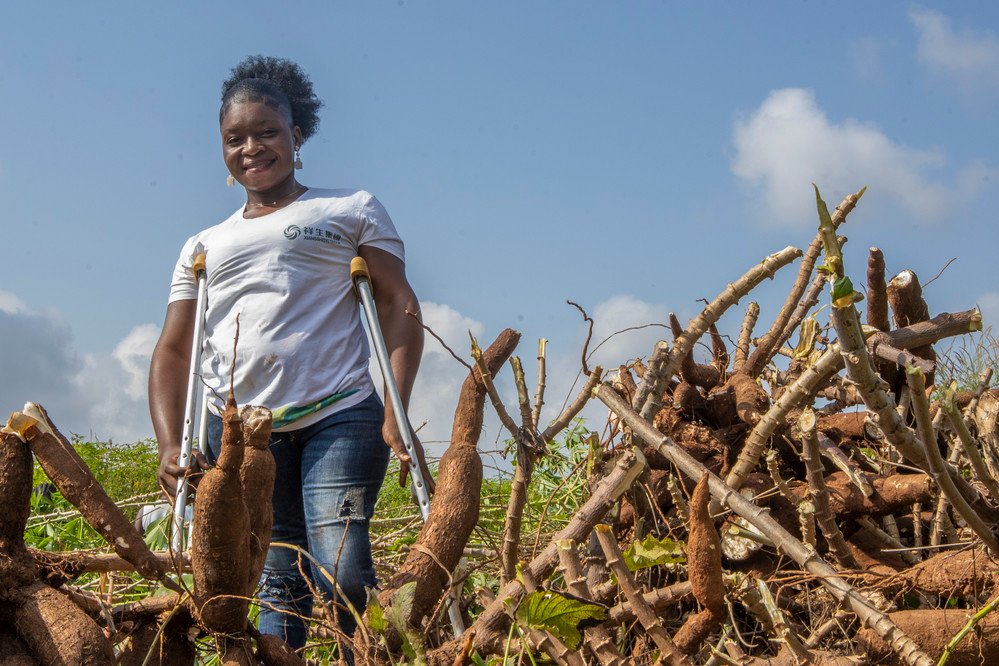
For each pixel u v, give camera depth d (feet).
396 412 10.04
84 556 7.15
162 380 11.54
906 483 8.63
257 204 11.60
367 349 11.21
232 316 10.90
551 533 10.94
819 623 7.88
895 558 8.89
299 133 12.26
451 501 8.02
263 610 10.03
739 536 8.35
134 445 20.89
